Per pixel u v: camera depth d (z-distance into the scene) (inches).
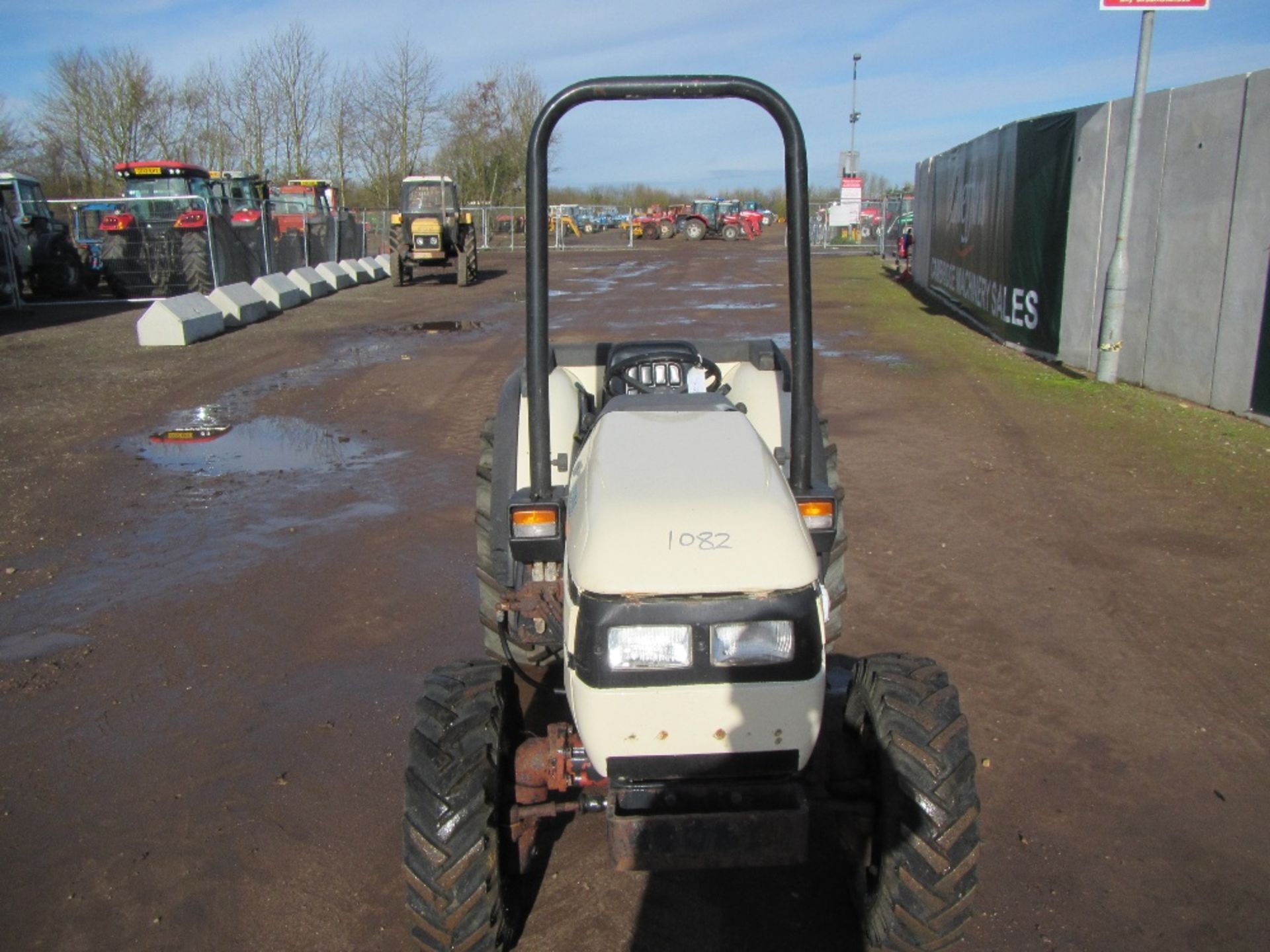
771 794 88.1
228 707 160.6
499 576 134.5
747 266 1101.1
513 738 105.0
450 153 1866.4
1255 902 114.0
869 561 214.7
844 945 109.2
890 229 1275.8
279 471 294.4
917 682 100.0
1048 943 108.2
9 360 491.2
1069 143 434.3
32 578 214.2
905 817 91.2
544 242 100.8
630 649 84.8
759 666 85.5
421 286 890.7
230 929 113.7
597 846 126.2
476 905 90.9
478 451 315.6
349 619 192.1
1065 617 186.2
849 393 390.9
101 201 782.5
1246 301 328.2
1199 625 181.8
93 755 147.9
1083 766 140.1
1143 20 355.3
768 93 99.9
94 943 112.0
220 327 583.8
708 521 87.7
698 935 110.9
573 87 99.6
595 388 157.9
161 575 215.3
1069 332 441.1
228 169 1608.0
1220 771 138.6
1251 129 321.7
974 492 262.1
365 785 139.7
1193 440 304.3
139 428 350.0
